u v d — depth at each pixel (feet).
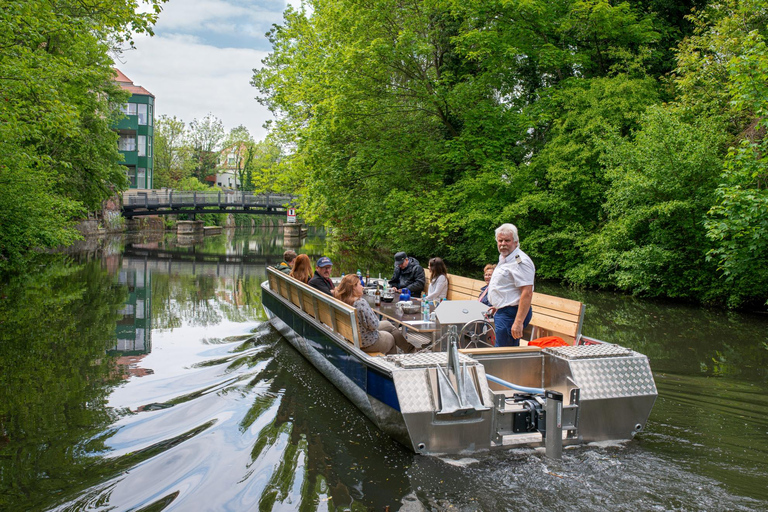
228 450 12.18
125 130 183.01
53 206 65.77
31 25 32.99
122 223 143.02
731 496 10.00
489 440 11.84
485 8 53.88
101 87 88.94
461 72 61.26
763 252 31.55
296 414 14.64
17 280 44.50
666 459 11.61
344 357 15.61
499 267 14.75
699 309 34.83
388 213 55.26
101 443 12.59
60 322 27.94
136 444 12.53
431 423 11.55
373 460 11.57
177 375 18.52
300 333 21.57
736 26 37.60
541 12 53.01
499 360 13.44
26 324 27.30
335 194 57.82
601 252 43.55
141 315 30.45
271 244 111.14
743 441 12.69
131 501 9.83
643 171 38.40
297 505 9.68
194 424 13.85
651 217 39.19
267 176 98.12
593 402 12.34
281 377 18.37
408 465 11.26
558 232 49.42
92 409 15.01
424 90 54.13
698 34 48.39
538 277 54.03
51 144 74.02
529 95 61.31
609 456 11.72
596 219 49.78
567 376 12.76
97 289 40.91
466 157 54.54
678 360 20.88
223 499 9.91
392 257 76.64
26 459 11.68
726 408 15.24
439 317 16.02
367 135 55.98
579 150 48.47
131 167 183.52
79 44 55.11
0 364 19.80
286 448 12.28
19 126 33.65
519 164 56.34
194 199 148.46
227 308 33.42
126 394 16.38
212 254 81.92
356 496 10.01
